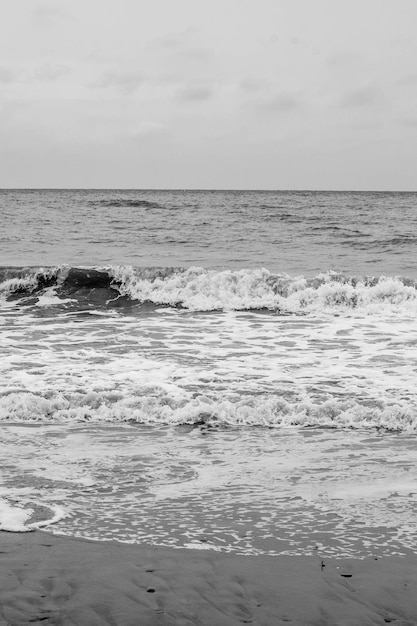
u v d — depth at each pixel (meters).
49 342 10.87
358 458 5.87
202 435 6.62
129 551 4.07
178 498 4.96
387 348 10.56
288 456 5.95
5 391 7.81
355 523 4.49
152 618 3.33
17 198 72.38
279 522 4.52
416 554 4.04
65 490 5.11
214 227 33.53
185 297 14.80
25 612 3.36
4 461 5.78
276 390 8.06
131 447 6.21
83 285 15.71
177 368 9.18
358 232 31.08
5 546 4.12
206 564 3.90
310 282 15.20
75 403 7.48
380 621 3.33
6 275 15.97
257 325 12.52
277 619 3.34
